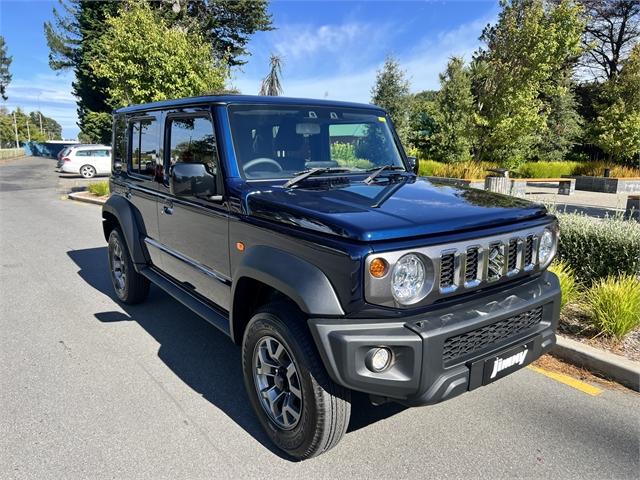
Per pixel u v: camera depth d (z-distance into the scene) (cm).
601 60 3462
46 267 719
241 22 2967
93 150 2580
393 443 296
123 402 344
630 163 2464
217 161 328
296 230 261
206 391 360
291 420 279
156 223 441
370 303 228
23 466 277
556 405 337
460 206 278
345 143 384
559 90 1898
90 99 3503
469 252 255
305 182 326
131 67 1339
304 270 249
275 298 303
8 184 2167
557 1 2284
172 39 1370
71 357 417
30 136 10744
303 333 256
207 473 270
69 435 305
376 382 234
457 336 247
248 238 298
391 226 236
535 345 283
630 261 505
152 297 571
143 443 297
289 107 358
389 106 2717
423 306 241
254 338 288
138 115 464
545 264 302
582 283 522
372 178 343
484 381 257
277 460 281
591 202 1545
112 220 540
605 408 333
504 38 1812
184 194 314
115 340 452
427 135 2675
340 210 258
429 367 235
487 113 1878
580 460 279
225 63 1538
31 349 433
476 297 264
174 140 394
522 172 2456
